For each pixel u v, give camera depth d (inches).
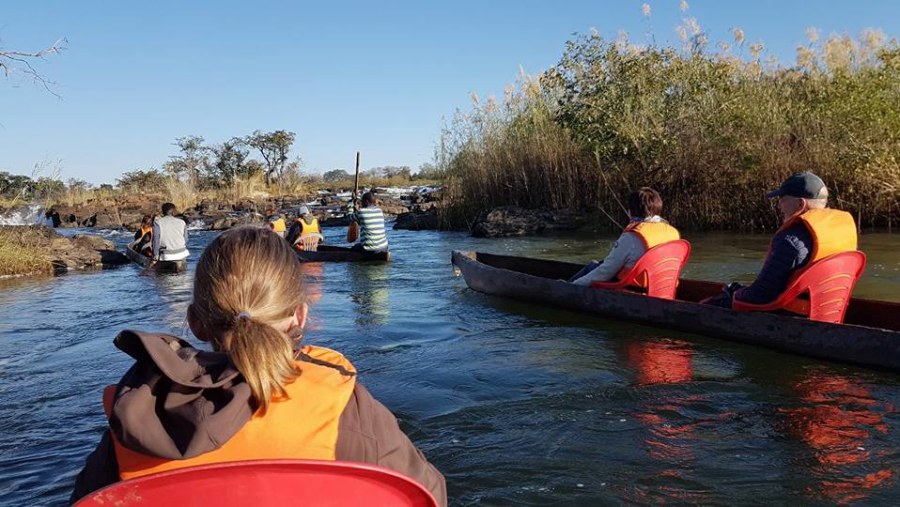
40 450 151.5
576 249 509.0
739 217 573.6
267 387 58.0
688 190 600.1
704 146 594.6
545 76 695.7
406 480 57.6
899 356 180.2
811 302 204.2
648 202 261.9
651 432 148.6
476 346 227.0
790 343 203.6
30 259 498.3
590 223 648.4
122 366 219.3
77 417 172.1
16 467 142.5
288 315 65.7
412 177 2108.8
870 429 146.2
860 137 542.9
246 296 63.1
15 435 160.6
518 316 273.9
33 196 1278.3
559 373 193.2
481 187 739.4
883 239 449.7
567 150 677.3
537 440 145.9
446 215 762.2
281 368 58.9
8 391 194.5
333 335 247.1
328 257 482.0
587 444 143.0
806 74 629.0
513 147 722.2
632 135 620.4
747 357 203.8
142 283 424.8
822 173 540.1
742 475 126.6
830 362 194.7
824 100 586.6
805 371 188.7
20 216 1147.3
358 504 57.4
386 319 274.8
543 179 695.7
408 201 1222.3
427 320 271.3
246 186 1529.3
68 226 1079.6
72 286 418.3
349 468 55.6
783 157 553.6
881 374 183.5
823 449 136.7
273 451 57.7
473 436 149.2
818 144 550.6
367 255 474.9
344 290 351.6
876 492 118.0
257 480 54.7
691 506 116.3
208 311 63.5
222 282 63.1
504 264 375.2
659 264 255.8
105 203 1268.5
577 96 677.3
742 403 165.0
